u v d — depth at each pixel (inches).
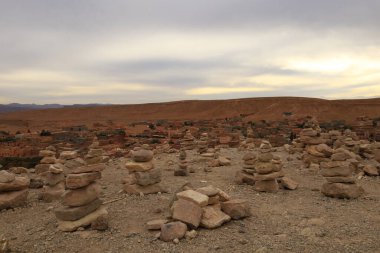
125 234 405.7
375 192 603.2
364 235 390.6
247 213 457.1
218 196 454.3
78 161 738.2
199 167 917.2
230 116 4271.7
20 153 1489.9
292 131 2097.7
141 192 588.4
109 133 2235.5
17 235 423.2
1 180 543.2
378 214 471.5
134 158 605.3
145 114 5073.8
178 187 659.4
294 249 357.1
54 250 373.7
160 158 1120.8
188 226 407.2
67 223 423.5
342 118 3137.3
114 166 982.4
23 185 564.4
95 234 409.1
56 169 602.9
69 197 427.5
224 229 413.7
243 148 1298.0
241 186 666.2
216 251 357.7
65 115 5295.3
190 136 1422.2
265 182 618.5
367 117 2714.1
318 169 797.9
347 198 553.9
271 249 358.3
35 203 577.3
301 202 539.2
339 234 394.9
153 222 421.4
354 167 767.7
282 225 430.3
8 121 4018.2
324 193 577.6
